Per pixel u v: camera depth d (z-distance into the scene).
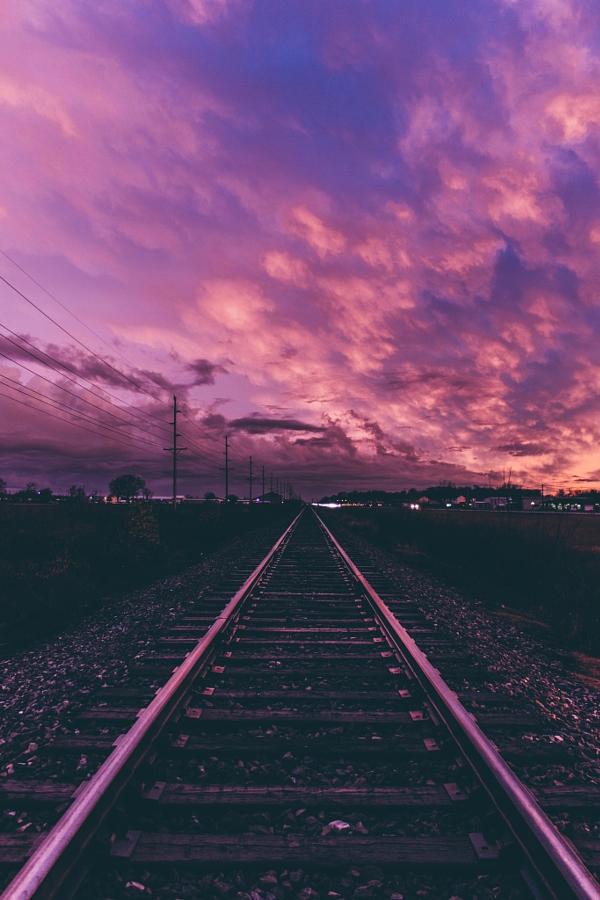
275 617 7.19
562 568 10.56
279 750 3.37
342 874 2.32
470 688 4.66
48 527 16.61
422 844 2.46
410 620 7.13
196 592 9.29
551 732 3.82
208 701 4.21
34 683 4.87
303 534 24.41
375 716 3.87
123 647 5.89
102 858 2.32
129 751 2.82
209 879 2.28
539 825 2.26
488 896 2.21
